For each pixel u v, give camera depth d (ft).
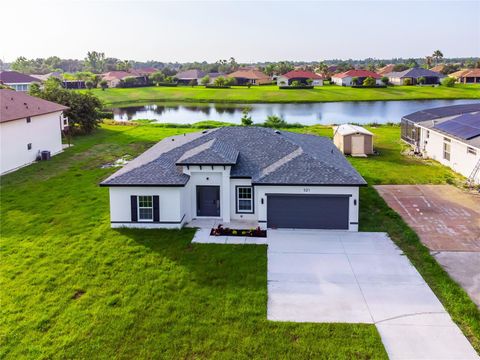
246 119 172.86
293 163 71.00
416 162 112.98
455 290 48.24
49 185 95.04
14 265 56.29
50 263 56.70
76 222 71.87
